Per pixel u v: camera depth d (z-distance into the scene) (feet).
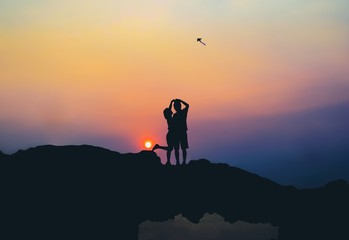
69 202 39.73
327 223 39.06
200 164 49.08
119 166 46.42
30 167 44.60
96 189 42.16
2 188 40.75
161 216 39.96
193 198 43.47
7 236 34.17
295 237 36.68
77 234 35.47
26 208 38.27
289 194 45.57
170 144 48.32
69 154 47.29
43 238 34.32
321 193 45.09
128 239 35.40
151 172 46.55
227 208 42.29
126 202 41.22
